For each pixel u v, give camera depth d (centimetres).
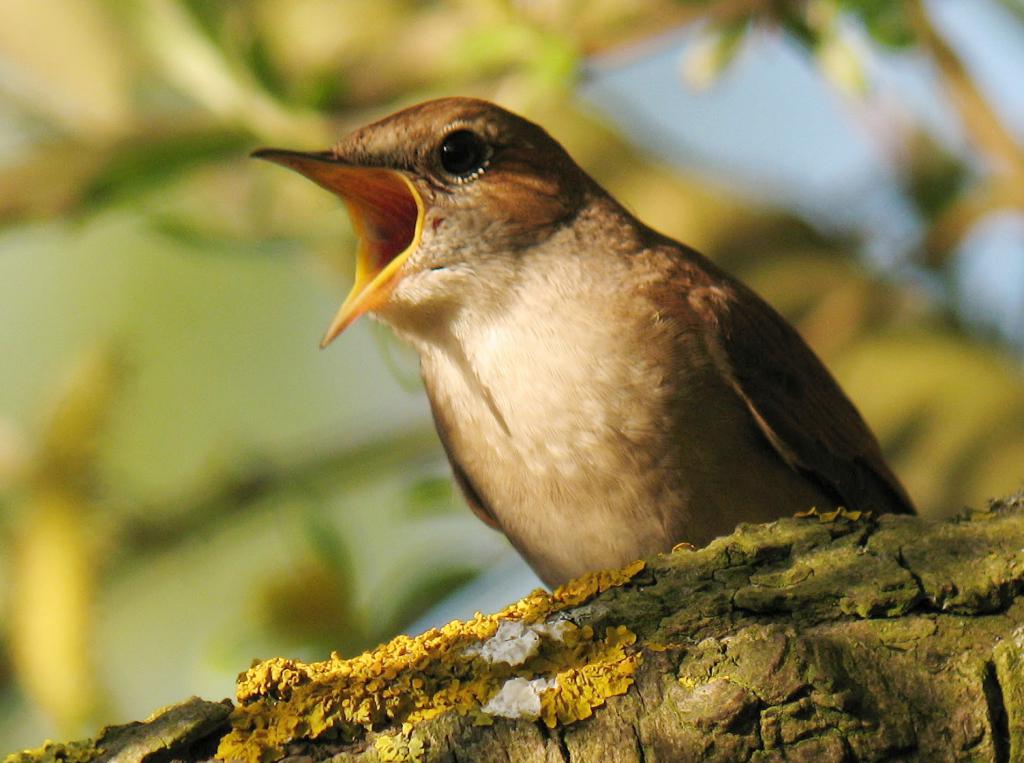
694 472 773
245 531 1121
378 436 1122
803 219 1181
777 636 503
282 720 507
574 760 499
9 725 1027
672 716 498
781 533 538
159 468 1228
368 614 864
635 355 775
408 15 1095
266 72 862
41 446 1007
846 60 874
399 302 811
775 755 491
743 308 824
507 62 880
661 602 525
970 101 930
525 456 786
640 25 856
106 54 1173
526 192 813
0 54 1180
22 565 961
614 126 1235
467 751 502
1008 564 506
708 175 1245
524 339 791
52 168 976
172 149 893
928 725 486
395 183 838
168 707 515
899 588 507
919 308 1127
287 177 940
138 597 1164
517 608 538
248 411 1262
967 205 996
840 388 890
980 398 1059
